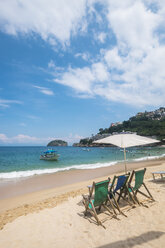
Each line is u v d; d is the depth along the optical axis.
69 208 4.97
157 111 196.38
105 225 3.72
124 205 4.89
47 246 3.02
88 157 37.31
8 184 9.80
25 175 12.94
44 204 5.63
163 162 21.09
